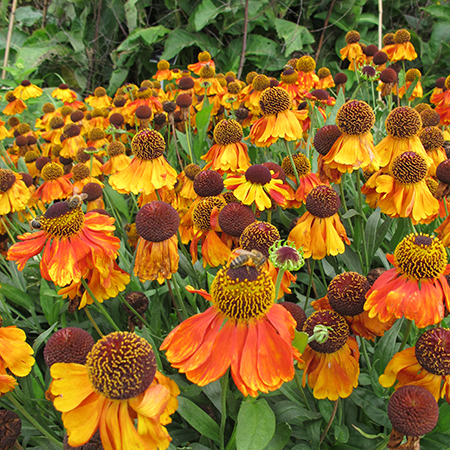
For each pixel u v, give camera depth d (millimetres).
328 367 227
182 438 256
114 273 261
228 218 266
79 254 240
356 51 668
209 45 1104
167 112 504
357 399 247
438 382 203
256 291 186
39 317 346
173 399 183
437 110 466
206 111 427
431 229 356
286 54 1033
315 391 226
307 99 424
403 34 590
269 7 1094
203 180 310
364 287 223
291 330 195
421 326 203
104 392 169
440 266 207
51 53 1159
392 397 196
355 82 1031
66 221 239
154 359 175
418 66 1088
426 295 206
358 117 291
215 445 246
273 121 343
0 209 361
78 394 176
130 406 176
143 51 1148
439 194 318
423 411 189
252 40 1098
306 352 233
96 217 259
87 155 480
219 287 189
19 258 240
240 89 563
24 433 250
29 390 260
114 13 1169
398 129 309
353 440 245
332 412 233
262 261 190
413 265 208
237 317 187
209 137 593
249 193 284
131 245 382
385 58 561
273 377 183
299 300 351
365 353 255
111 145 444
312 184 344
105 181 495
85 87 1227
